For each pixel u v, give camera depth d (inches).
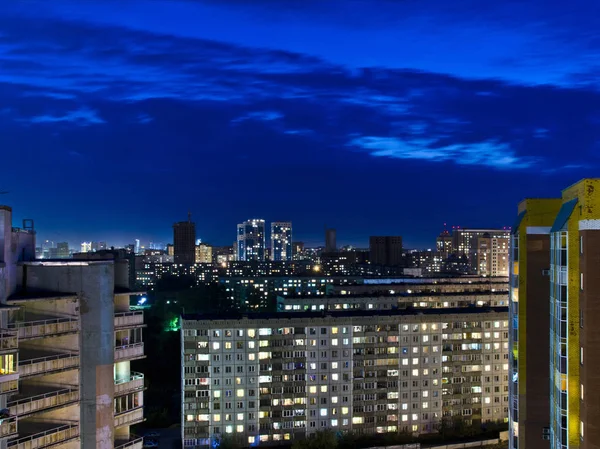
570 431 2824.8
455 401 6254.9
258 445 5753.0
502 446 5871.1
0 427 2340.1
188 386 5659.5
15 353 2422.5
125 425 2881.4
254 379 5762.8
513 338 3740.2
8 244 2640.3
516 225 3764.8
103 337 2763.3
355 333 6013.8
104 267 2778.1
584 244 2711.6
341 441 5851.4
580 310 2795.3
